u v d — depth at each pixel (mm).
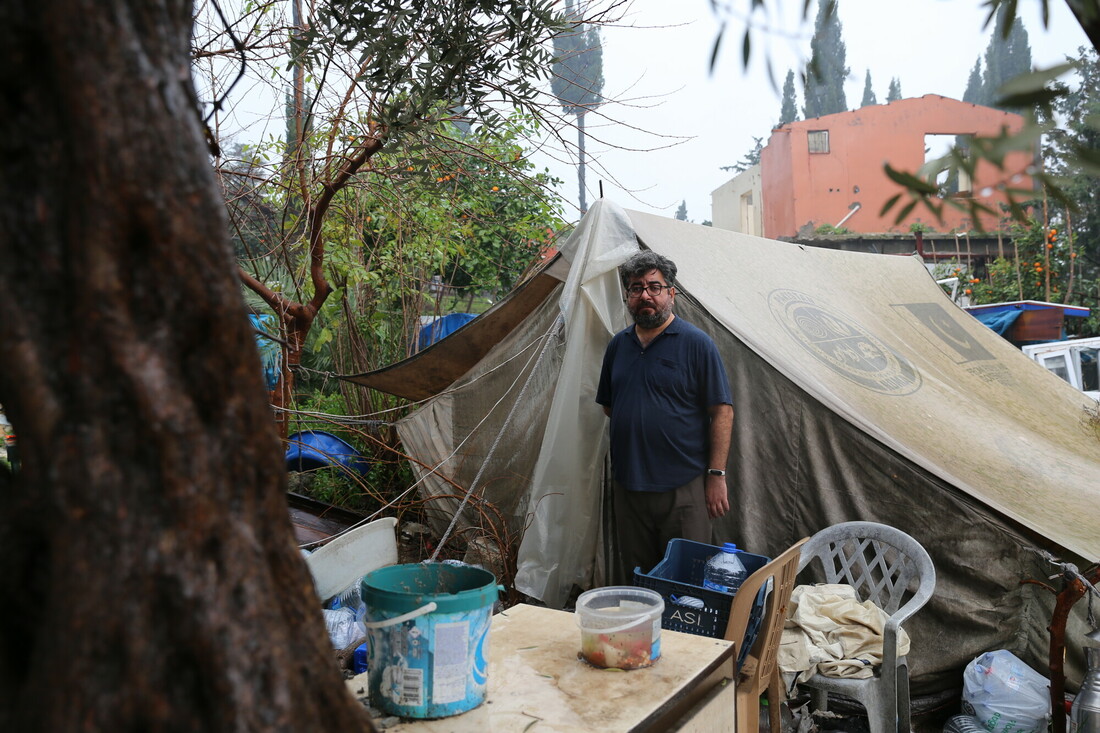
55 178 867
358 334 7047
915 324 6484
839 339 5188
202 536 894
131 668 848
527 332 5113
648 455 3723
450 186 5258
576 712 1688
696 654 2012
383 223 6109
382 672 1694
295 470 6371
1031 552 3498
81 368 865
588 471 4344
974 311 11055
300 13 3385
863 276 6812
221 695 877
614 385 3912
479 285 8500
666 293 3773
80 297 862
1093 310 11992
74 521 860
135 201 868
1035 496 4176
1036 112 772
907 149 14961
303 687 959
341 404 7395
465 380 5371
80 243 858
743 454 4125
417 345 7441
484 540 4926
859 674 2971
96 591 853
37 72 861
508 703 1735
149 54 893
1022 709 3252
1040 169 754
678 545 3217
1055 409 6262
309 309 4395
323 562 2566
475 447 5262
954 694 3648
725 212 19719
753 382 4156
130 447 874
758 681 2689
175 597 869
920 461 3740
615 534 4484
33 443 881
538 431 4863
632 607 2018
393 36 2656
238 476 938
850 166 15000
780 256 6105
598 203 4527
